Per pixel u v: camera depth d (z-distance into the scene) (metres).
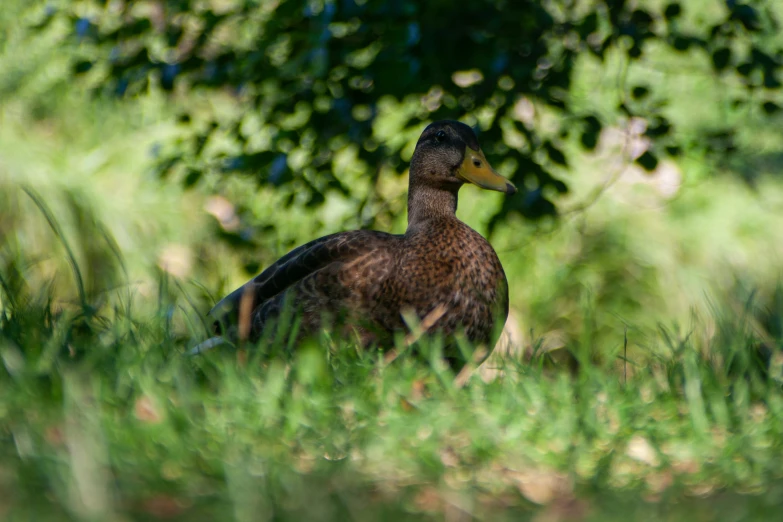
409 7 9.95
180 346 6.57
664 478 4.49
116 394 4.81
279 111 11.75
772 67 12.03
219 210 16.62
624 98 12.67
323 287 7.61
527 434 4.82
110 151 17.16
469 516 3.85
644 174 12.52
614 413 5.26
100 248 15.84
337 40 10.73
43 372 4.87
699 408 5.04
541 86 11.68
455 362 7.71
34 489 3.65
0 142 16.31
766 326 7.40
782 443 4.81
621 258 17.42
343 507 3.78
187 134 16.39
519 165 11.71
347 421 4.82
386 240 7.75
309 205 12.23
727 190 19.00
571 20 11.81
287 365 5.87
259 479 3.93
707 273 17.52
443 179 8.23
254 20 11.69
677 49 12.03
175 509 3.69
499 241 16.98
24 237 15.38
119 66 11.85
